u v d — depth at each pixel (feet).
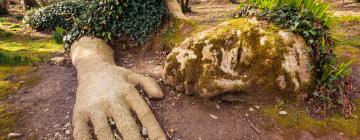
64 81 17.95
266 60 14.08
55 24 30.99
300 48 14.37
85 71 17.20
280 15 15.05
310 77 14.24
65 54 22.58
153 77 17.52
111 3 21.36
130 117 13.07
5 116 14.43
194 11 42.14
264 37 14.51
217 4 50.49
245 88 14.19
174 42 20.17
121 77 15.99
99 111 13.24
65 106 15.21
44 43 26.50
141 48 21.91
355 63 19.15
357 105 14.51
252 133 12.95
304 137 12.51
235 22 15.96
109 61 19.12
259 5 16.26
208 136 12.86
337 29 27.40
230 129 13.20
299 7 15.23
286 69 13.98
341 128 12.91
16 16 36.19
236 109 14.33
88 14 22.58
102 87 14.70
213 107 14.47
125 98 14.17
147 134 12.66
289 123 13.26
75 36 22.49
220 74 14.39
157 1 21.17
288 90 14.17
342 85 14.43
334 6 39.47
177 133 13.02
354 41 23.68
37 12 32.12
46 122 13.98
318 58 14.39
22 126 13.69
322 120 13.39
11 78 18.45
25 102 15.69
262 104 14.44
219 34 15.20
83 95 14.65
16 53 23.36
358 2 40.65
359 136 12.50
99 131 12.48
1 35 28.71
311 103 14.26
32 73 19.22
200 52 15.03
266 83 14.10
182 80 15.37
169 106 14.71
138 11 21.29
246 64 14.32
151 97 15.07
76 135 12.54
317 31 14.74
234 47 14.56
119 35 21.89
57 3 32.68
